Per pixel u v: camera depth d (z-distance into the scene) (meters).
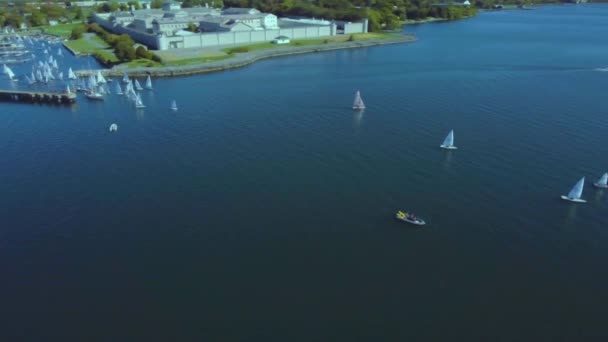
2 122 149.75
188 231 85.00
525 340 61.88
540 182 103.00
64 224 87.75
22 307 67.81
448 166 110.69
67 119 150.88
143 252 79.38
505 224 86.94
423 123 141.25
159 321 65.00
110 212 91.62
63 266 76.12
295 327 63.88
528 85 187.50
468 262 76.44
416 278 72.88
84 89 186.62
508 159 114.50
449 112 152.00
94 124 144.75
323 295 69.50
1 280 73.00
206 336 62.44
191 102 166.75
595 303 68.31
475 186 101.00
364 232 84.25
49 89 186.25
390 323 64.50
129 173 108.31
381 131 134.38
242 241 82.00
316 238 82.69
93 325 64.50
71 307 67.75
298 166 110.81
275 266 75.50
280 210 91.50
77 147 125.19
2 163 114.88
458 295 69.50
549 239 82.69
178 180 104.38
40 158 117.88
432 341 61.66
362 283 71.75
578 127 136.38
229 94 177.38
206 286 71.38
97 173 108.62
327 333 62.84
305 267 75.25
